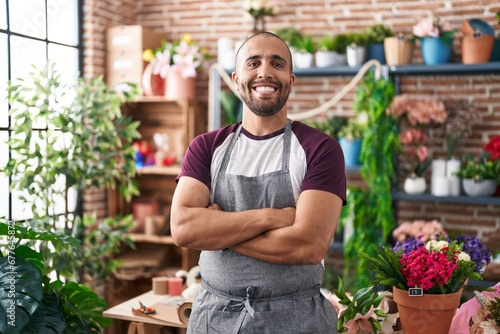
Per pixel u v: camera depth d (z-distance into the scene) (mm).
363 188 4043
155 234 4492
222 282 1753
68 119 3322
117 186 4691
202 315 1783
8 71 3750
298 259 1683
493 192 3814
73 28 4430
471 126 4020
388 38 3955
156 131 4914
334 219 1724
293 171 1765
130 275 4395
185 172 1864
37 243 3285
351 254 3881
